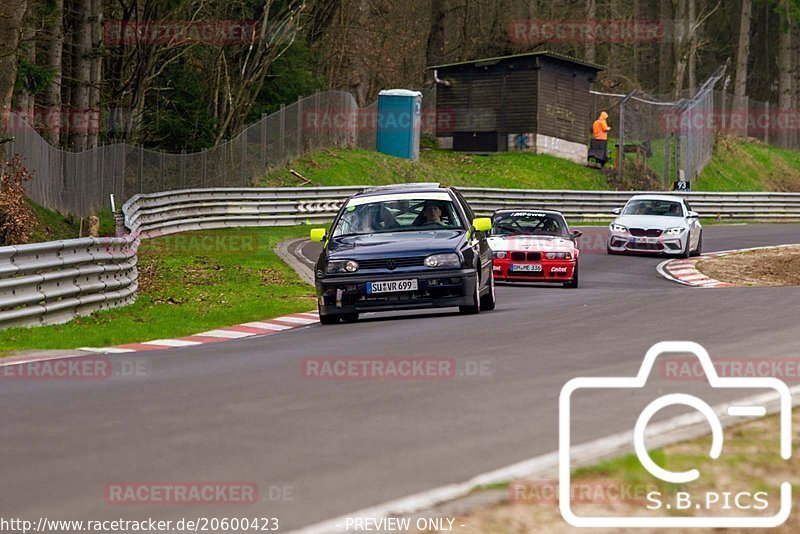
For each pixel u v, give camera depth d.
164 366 40.84
